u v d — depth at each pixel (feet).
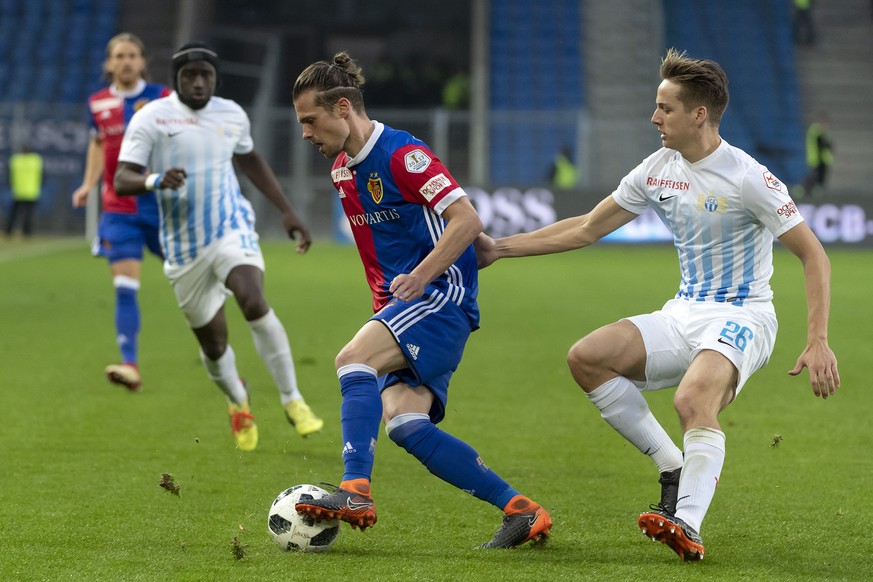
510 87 345.92
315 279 191.52
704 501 46.34
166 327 132.36
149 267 221.05
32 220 284.61
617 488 61.57
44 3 365.61
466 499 58.95
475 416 82.48
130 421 79.30
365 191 49.96
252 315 71.20
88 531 51.80
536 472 65.46
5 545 49.29
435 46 400.06
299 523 47.80
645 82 345.92
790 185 325.42
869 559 47.57
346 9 391.24
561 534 51.80
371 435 47.06
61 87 341.41
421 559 46.91
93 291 170.40
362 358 48.16
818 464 67.51
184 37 343.46
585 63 352.69
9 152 287.69
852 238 272.31
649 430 51.67
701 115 49.06
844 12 364.79
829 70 352.90
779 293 177.47
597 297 167.32
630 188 52.95
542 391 92.89
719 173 49.32
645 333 50.90
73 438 73.46
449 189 48.06
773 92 341.82
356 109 49.39
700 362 48.49
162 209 71.77
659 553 48.26
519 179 312.09
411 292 46.34
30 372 99.76
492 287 182.80
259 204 281.74
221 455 69.41
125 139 72.69
